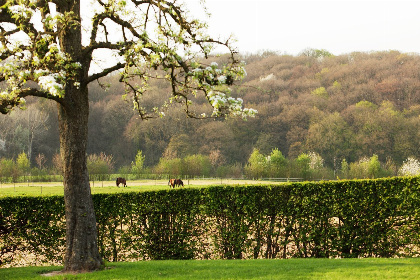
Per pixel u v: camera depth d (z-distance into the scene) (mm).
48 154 87062
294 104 97250
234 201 13773
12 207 12773
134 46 9383
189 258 13688
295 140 91125
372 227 13391
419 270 9570
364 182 13500
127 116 96375
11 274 10188
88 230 10523
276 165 59125
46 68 8875
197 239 13820
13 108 9508
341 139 84625
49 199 13023
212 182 53531
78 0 10820
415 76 101562
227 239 13766
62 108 10633
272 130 94688
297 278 8953
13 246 12797
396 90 96125
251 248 13664
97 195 13469
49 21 9336
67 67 9219
